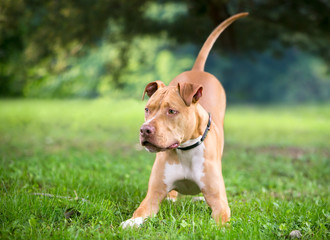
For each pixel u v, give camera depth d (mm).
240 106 35625
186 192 4414
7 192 4555
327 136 13789
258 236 3592
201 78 5176
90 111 20406
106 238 3508
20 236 3418
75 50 14633
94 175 5996
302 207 4434
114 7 13312
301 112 27062
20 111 19500
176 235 3561
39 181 5543
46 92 27922
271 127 16922
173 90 3812
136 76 30781
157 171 4230
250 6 13398
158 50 37188
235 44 13852
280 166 7945
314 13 12953
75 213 4004
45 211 3984
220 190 4168
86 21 13000
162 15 29750
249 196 5387
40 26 13555
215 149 4266
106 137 11961
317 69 44750
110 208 4277
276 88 44438
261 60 43156
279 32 15891
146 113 3838
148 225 3854
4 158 7137
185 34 15219
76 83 28156
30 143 9938
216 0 11281
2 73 24812
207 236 3531
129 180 5895
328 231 3844
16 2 12492
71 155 8078
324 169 7660
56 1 12609
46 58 14625
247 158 8938
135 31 15062
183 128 3770
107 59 28188
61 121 16203
